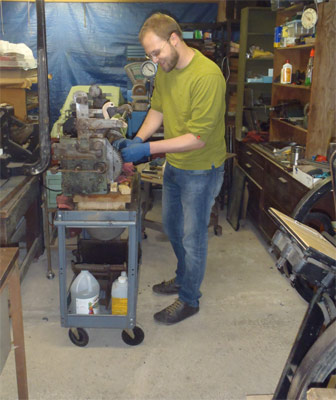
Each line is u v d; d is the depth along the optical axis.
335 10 3.04
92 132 2.20
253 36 4.60
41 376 2.24
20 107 3.40
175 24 2.23
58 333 2.60
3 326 1.66
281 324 2.72
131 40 5.35
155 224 3.87
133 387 2.18
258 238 4.02
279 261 1.60
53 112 5.51
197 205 2.53
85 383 2.20
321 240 1.69
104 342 2.53
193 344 2.52
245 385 2.20
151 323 2.71
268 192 3.74
